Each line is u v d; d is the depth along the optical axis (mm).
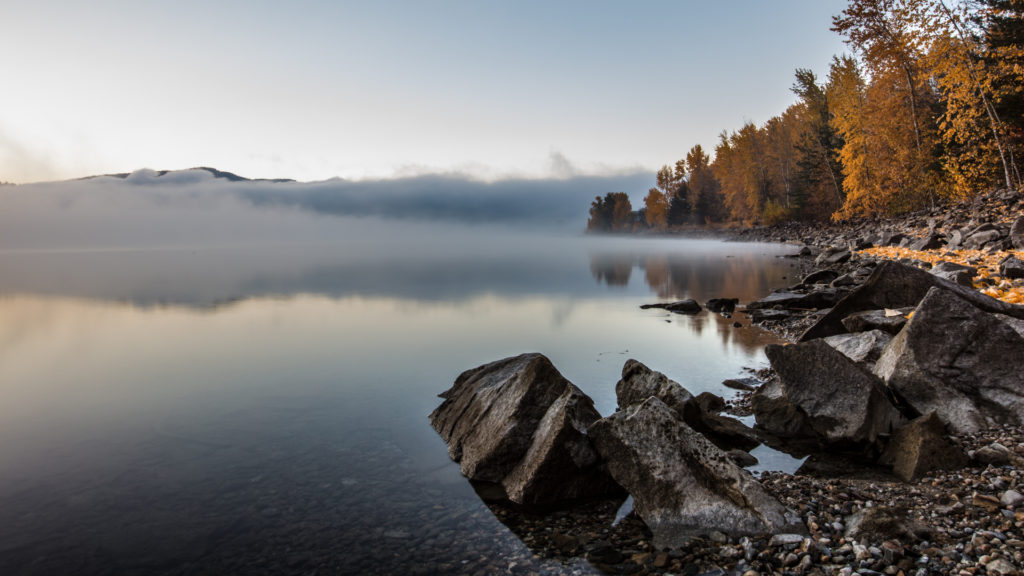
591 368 12445
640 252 72438
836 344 10414
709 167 111875
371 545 5422
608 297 26234
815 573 4305
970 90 33875
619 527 5625
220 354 15242
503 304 24422
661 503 5680
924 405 7383
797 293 21281
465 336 17094
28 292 32719
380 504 6336
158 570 5094
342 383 11953
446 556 5172
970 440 6625
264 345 16391
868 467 6695
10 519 6125
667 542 5160
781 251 52594
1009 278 15555
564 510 6105
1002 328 7559
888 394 7637
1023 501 4875
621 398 9125
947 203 41031
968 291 11109
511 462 6918
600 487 6430
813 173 68062
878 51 40969
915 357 7633
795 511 5285
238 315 22641
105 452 8156
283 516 6094
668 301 24312
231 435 8828
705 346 14422
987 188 36875
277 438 8648
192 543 5555
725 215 107125
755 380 11102
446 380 12109
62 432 9109
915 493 5531
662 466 5871
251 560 5211
